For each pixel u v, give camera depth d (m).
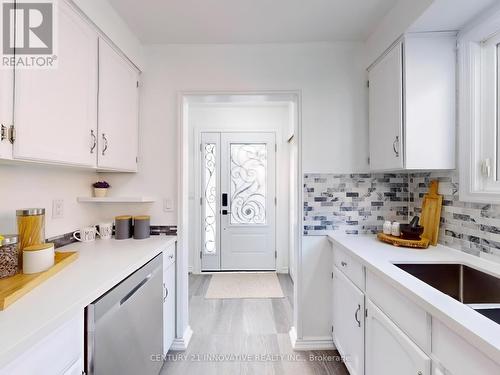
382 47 1.71
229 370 1.73
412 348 0.95
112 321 1.06
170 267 1.85
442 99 1.50
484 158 1.37
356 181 1.98
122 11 1.60
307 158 1.98
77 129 1.29
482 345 0.64
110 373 1.04
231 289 3.02
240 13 1.64
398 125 1.55
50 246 1.10
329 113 1.98
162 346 1.62
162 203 1.99
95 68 1.44
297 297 1.97
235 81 1.99
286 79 1.99
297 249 1.98
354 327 1.50
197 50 2.00
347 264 1.63
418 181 1.86
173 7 1.57
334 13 1.64
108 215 1.99
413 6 1.38
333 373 1.70
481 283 1.21
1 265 0.97
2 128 0.91
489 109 1.35
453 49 1.49
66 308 0.80
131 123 1.86
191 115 3.57
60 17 1.17
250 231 3.59
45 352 0.73
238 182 3.58
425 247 1.55
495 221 1.28
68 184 1.64
